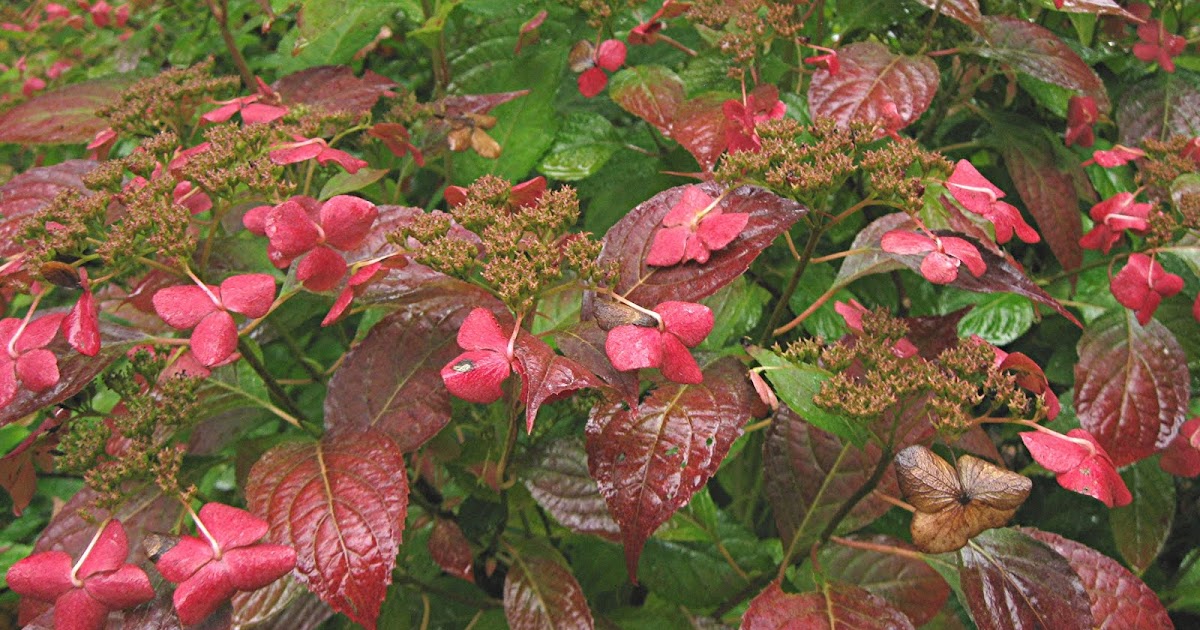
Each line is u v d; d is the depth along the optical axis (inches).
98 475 21.5
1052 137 29.8
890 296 29.6
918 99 26.3
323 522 20.9
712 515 26.8
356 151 33.9
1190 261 25.1
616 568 27.2
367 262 21.9
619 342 20.3
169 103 26.7
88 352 20.7
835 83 26.6
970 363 22.2
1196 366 28.6
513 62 31.0
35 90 48.4
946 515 20.4
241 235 25.7
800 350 22.8
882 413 21.3
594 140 30.8
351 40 31.6
